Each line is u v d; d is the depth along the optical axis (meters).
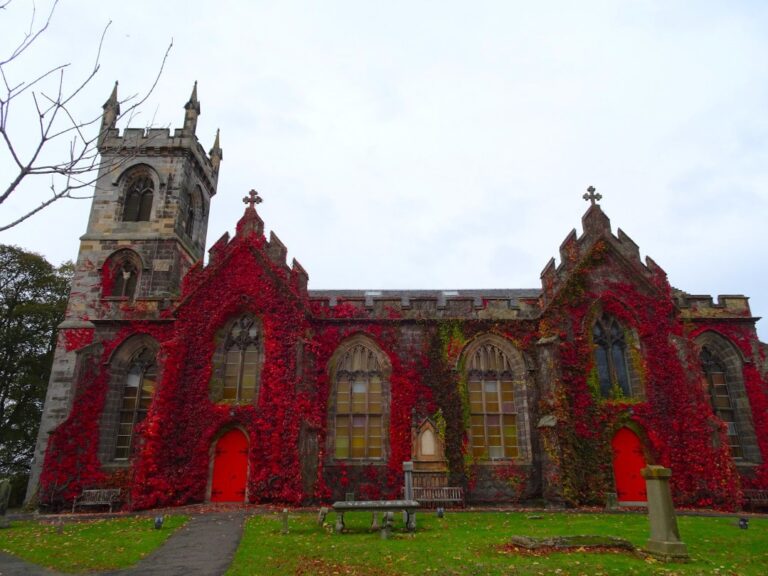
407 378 29.17
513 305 33.78
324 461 27.97
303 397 27.28
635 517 21.66
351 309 30.69
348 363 30.08
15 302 48.03
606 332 29.59
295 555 14.49
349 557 14.03
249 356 29.36
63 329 35.94
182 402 27.92
